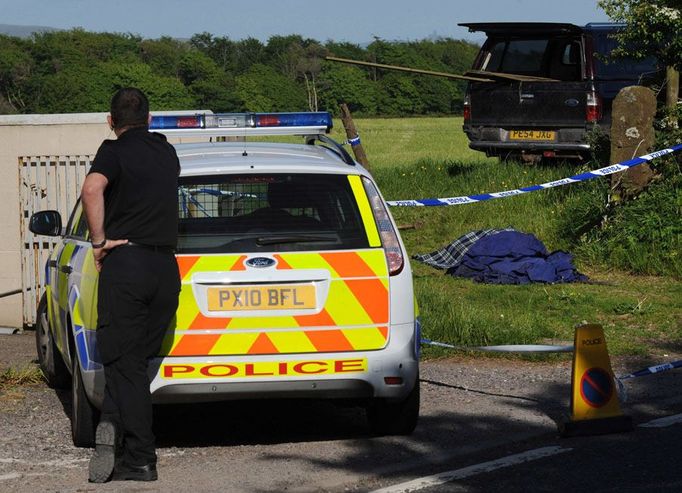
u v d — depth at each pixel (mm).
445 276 15492
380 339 7500
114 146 7074
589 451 7598
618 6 18375
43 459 7594
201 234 7480
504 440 7887
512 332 11836
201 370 7262
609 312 13102
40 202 16922
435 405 9109
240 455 7672
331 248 7539
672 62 18281
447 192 20656
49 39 126812
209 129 8883
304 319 7395
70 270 8531
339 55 141250
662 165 16766
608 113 21531
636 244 15617
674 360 10805
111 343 7016
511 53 23359
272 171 7750
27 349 14070
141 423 7031
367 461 7418
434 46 143750
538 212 18188
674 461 7301
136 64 124438
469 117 22734
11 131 16984
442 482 6891
